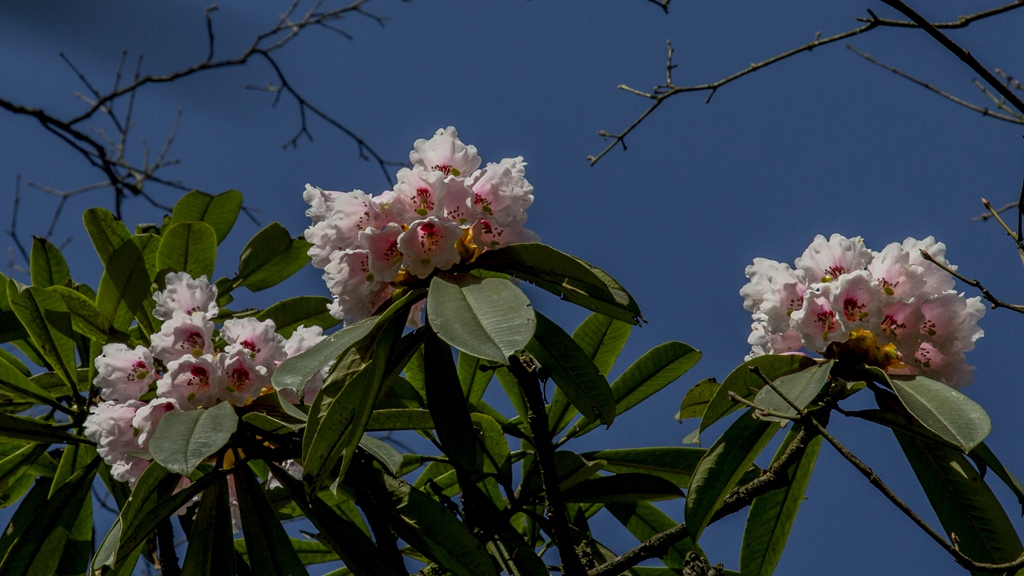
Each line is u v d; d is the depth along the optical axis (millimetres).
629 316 2564
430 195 2570
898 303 2586
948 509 2604
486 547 2629
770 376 2604
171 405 2629
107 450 2646
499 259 2572
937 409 2516
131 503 2576
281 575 2609
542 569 2631
